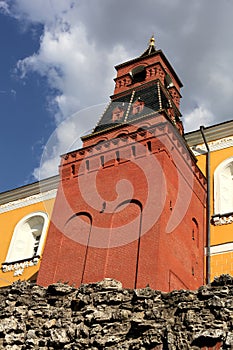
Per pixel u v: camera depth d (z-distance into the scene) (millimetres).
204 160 32969
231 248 28016
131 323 18766
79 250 25828
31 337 20031
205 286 18938
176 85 38938
